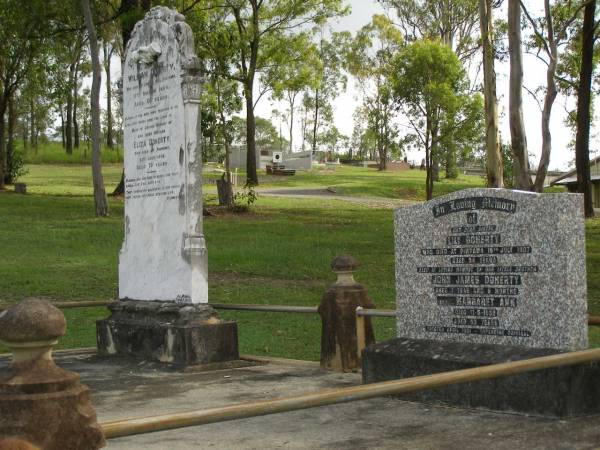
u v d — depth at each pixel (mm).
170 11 10727
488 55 27469
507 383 6965
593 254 22016
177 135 10445
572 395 6664
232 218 32500
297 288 17375
